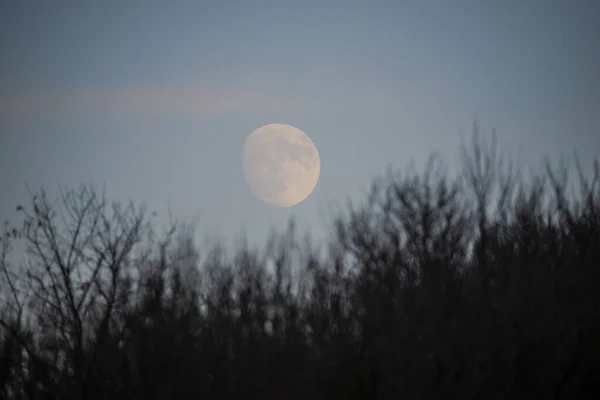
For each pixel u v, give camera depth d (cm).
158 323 10119
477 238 9712
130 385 9938
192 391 9994
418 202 9825
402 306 9450
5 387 9712
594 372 9081
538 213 9881
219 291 10312
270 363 9894
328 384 9494
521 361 9000
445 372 9056
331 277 9838
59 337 9975
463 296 9338
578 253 9650
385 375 9269
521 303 9219
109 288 10181
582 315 9219
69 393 9775
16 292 10062
